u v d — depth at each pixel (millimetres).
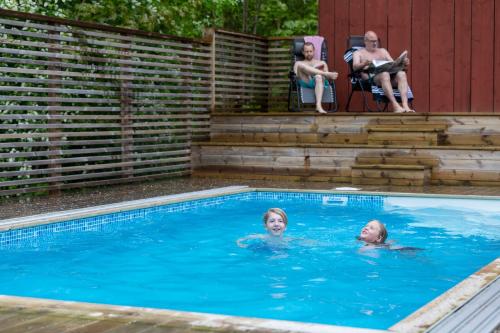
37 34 8539
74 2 12125
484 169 9469
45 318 2990
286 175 10617
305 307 3949
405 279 4648
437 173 9734
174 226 6953
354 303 4027
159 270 5031
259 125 11352
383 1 12203
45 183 8953
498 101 11523
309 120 10992
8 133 8523
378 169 9648
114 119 9875
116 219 7312
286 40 12922
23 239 6305
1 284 4645
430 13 11891
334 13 12555
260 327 2818
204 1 16844
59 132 8945
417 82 12023
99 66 9523
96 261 5383
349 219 7207
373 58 11234
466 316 2967
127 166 10047
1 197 8453
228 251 5695
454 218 7223
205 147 11195
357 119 10688
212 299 4188
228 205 8398
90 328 2828
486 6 11531
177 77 11070
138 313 3047
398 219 7188
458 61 11750
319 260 5273
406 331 2752
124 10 12211
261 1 19312
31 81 8492
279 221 6105
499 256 5430
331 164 10328
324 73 11219
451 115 10148
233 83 12219
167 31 13336
